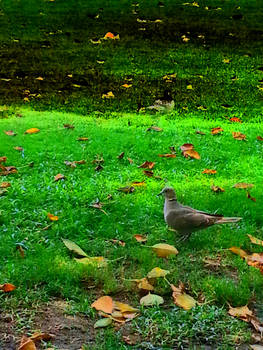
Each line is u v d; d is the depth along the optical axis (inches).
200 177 159.3
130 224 142.6
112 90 206.8
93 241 137.6
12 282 126.2
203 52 254.5
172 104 192.9
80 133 177.5
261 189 155.3
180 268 132.2
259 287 128.3
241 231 141.2
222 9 325.7
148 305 123.6
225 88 213.6
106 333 118.4
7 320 120.3
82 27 283.7
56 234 138.7
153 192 152.6
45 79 215.0
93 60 237.5
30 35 268.1
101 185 153.9
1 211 143.3
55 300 124.6
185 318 121.2
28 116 187.2
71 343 117.3
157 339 118.4
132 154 168.1
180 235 140.3
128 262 133.3
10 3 321.4
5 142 170.6
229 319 121.6
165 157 167.2
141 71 226.7
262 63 244.2
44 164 161.8
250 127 185.2
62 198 148.6
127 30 281.3
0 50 245.3
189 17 308.3
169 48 257.4
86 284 128.0
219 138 177.6
